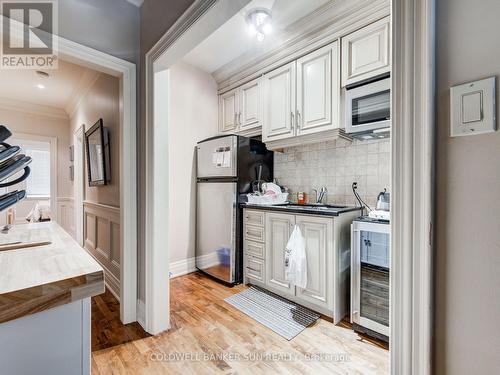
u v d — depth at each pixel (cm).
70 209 448
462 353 50
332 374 140
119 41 185
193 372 140
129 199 189
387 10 180
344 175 242
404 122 56
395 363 57
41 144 545
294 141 248
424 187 53
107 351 157
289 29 231
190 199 307
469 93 49
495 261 46
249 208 260
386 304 169
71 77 307
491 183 47
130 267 191
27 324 51
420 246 53
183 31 140
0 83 327
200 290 251
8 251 77
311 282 205
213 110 335
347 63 203
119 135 205
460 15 51
